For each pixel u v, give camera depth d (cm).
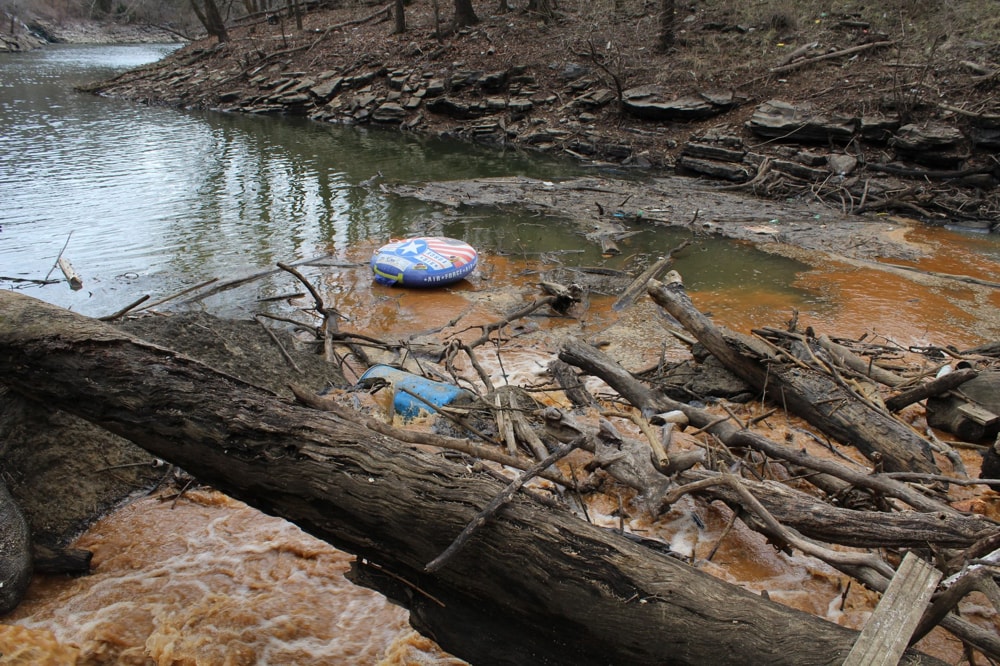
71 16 5409
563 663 321
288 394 616
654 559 315
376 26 2812
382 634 391
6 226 1152
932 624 290
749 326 845
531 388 612
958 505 508
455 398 589
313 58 2666
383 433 380
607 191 1488
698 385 662
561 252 1116
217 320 653
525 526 319
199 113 2473
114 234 1135
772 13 2028
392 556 340
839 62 1772
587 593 305
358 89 2447
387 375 643
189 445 368
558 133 1947
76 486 466
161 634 377
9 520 410
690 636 290
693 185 1574
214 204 1331
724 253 1131
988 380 605
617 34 2230
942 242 1198
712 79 1880
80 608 397
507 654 329
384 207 1345
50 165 1591
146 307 775
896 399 618
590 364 623
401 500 330
